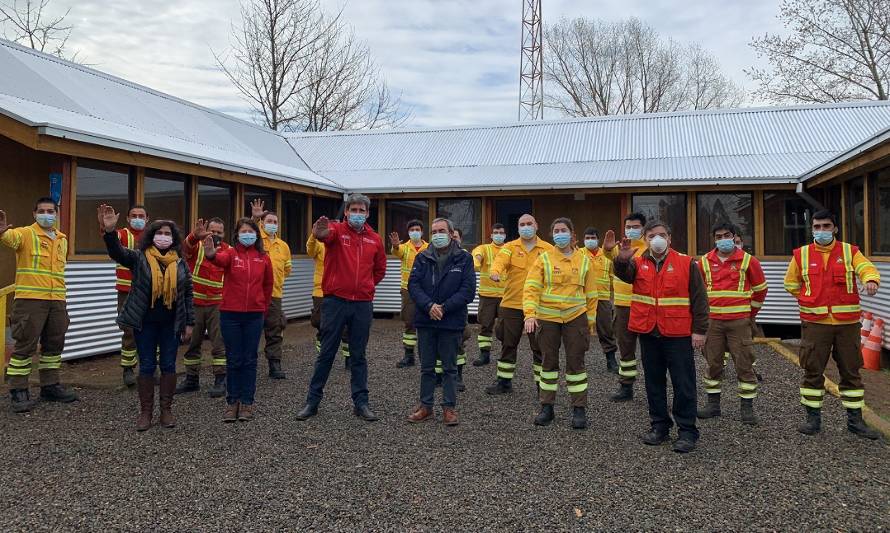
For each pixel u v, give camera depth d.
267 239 7.19
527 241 6.20
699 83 37.28
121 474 4.09
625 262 4.75
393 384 6.87
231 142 12.18
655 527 3.33
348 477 4.05
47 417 5.41
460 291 5.27
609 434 5.02
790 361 8.23
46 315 5.79
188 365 6.41
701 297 4.60
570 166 13.05
